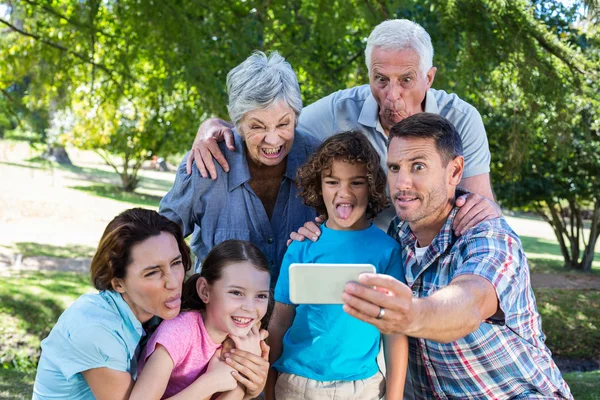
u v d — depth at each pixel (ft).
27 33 25.52
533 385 7.96
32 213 60.49
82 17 24.95
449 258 7.98
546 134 25.12
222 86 24.53
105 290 7.68
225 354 8.02
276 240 9.96
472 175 11.07
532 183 44.11
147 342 7.91
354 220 8.68
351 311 5.68
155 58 26.61
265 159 9.21
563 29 25.93
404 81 9.98
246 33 25.45
